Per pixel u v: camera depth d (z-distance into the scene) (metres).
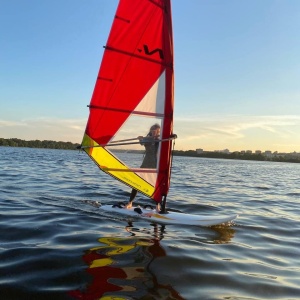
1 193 12.76
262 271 6.00
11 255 5.98
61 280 5.07
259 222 10.18
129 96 9.09
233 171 43.31
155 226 8.73
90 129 8.88
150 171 9.42
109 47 8.70
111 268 5.64
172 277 5.43
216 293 4.96
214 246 7.32
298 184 26.66
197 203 13.06
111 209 10.03
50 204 10.90
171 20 9.13
